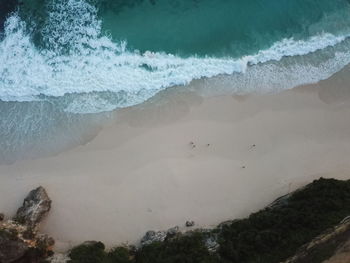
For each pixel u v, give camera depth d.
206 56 44.19
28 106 41.16
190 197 37.91
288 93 43.00
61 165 38.75
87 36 44.41
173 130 40.47
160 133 40.28
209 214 37.50
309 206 35.69
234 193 38.28
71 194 37.69
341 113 42.31
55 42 44.00
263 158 39.75
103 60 43.44
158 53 43.97
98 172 38.50
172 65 43.53
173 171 38.72
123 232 36.69
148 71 43.16
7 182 38.06
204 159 39.31
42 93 41.78
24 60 43.12
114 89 42.19
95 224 36.88
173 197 37.84
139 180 38.31
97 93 41.97
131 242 36.41
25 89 41.84
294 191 38.31
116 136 40.06
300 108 42.31
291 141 40.62
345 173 39.53
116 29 44.91
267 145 40.28
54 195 37.62
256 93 42.75
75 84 42.22
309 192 36.84
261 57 44.50
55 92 41.84
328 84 43.66
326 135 41.12
